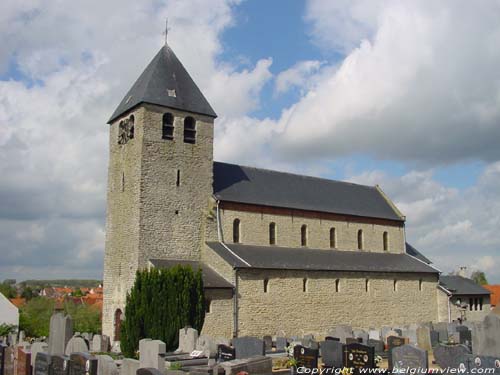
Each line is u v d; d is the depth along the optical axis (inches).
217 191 1785.2
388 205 2336.4
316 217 1987.0
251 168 2009.1
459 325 1764.3
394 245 2228.1
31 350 1120.2
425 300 2101.4
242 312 1568.7
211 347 1196.5
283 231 1884.8
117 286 1663.4
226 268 1600.6
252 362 958.4
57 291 5447.8
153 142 1660.9
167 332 1380.4
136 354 1337.4
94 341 1521.9
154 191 1642.5
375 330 1684.3
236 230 1780.3
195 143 1748.3
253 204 1820.9
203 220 1721.2
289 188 2023.9
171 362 1108.5
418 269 2086.6
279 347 1417.3
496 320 957.2
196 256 1686.8
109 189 1776.6
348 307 1836.9
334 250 2010.3
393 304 1982.0
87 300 3400.6
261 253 1747.0
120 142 1748.3
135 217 1616.6
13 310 2247.8
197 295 1448.1
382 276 1972.2
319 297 1764.3
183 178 1704.0
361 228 2126.0
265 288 1638.8
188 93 1770.4
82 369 876.0
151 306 1386.6
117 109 1803.6
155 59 1791.3
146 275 1411.2
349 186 2305.6
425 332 1380.4
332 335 1513.3
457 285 2375.7
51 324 1291.8
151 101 1662.2
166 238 1640.0
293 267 1704.0
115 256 1692.9
